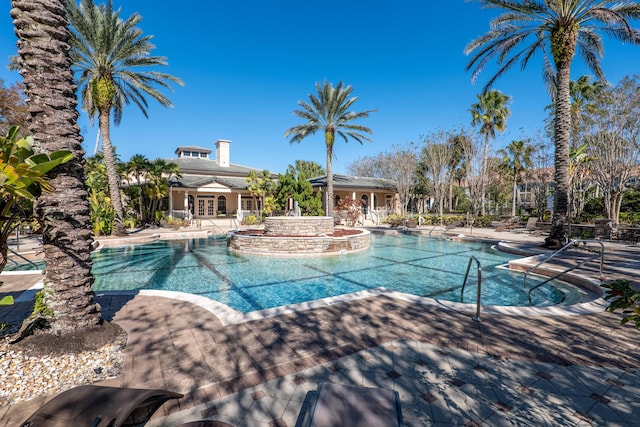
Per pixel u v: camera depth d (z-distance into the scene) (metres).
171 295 6.53
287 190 28.73
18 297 6.39
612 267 8.72
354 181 35.94
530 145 27.64
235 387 3.27
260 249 13.63
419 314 5.37
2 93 17.58
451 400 3.07
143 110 21.11
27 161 3.39
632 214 24.03
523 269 9.65
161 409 2.92
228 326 4.87
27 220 4.23
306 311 5.54
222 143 34.19
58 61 4.01
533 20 13.00
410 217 27.50
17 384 3.22
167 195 26.95
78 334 4.10
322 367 3.67
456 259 12.61
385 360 3.83
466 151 29.25
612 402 3.01
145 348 4.12
